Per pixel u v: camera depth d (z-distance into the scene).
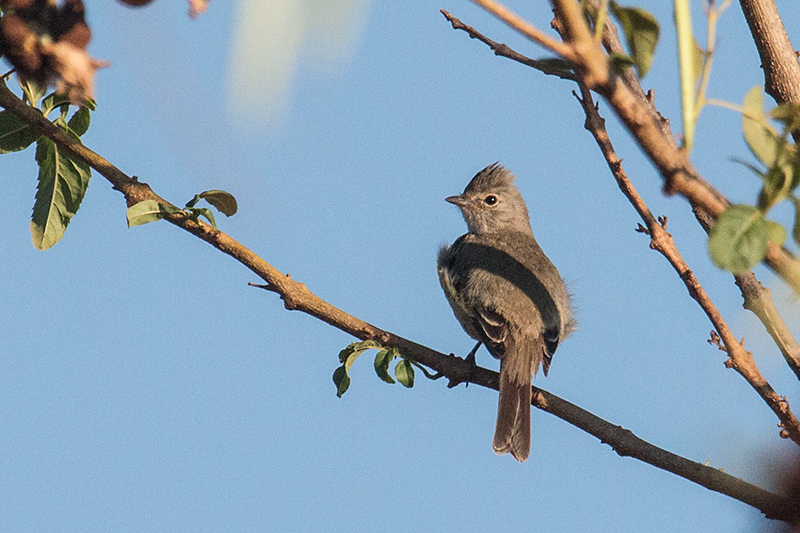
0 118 8.44
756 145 4.28
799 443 8.46
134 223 8.46
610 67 3.66
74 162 8.65
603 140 9.12
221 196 8.71
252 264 9.22
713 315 8.88
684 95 3.89
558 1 3.55
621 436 9.95
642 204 9.15
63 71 4.29
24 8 4.29
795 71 8.60
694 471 9.45
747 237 4.04
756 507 8.23
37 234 8.60
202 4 2.28
